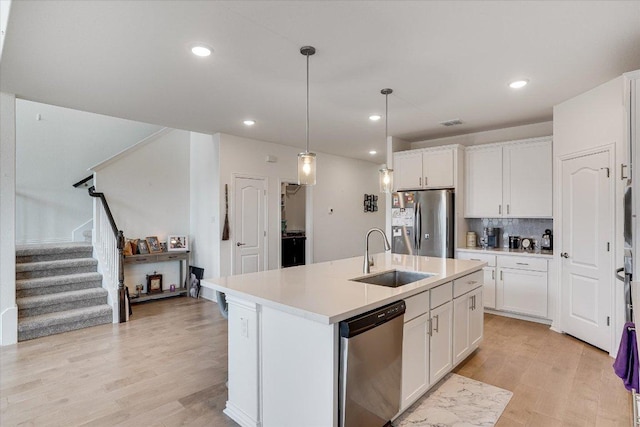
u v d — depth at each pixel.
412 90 3.38
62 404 2.43
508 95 3.54
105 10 2.03
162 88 3.29
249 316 2.18
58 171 5.29
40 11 2.03
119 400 2.48
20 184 5.00
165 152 5.70
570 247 3.66
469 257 4.65
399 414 2.22
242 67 2.83
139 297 5.18
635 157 2.48
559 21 2.18
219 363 3.10
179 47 2.49
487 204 4.79
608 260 3.19
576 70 2.93
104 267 4.58
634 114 2.47
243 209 5.50
